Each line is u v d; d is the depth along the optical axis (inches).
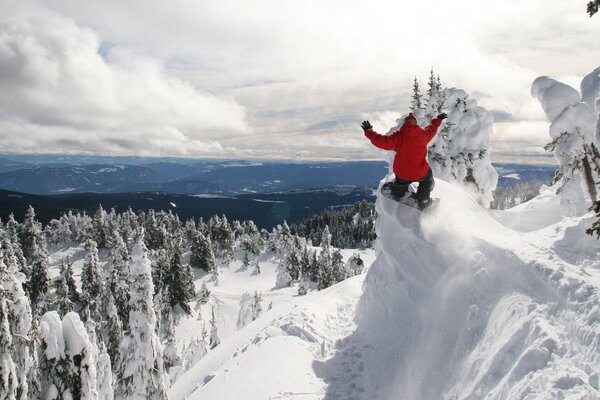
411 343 280.7
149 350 681.6
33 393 427.2
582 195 357.1
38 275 2500.0
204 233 4736.7
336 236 6215.6
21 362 425.4
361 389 289.6
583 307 182.7
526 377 177.9
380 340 319.0
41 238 3996.1
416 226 320.2
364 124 320.5
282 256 4719.5
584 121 406.6
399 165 313.7
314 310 442.3
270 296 3275.1
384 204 345.7
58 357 420.2
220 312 3019.2
